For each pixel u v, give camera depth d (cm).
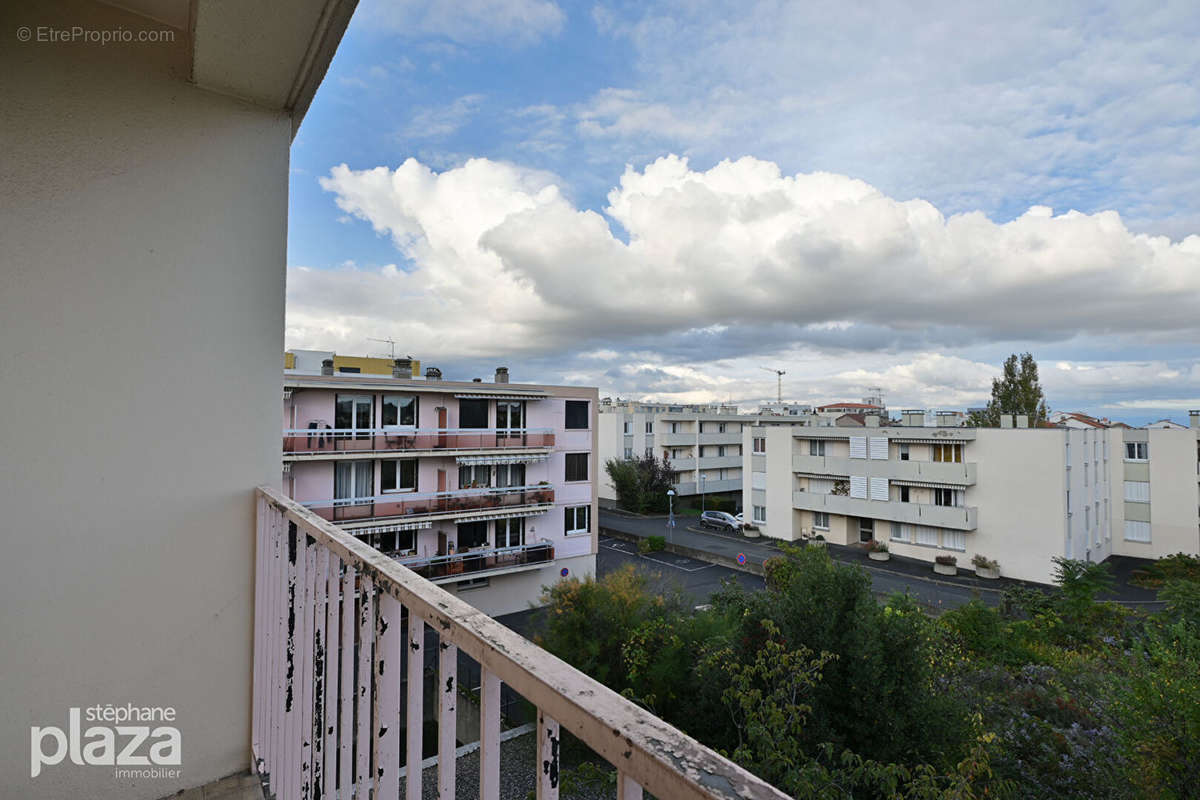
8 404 155
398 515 1510
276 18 143
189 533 175
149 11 174
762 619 734
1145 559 2467
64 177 162
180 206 177
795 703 625
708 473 3834
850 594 719
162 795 170
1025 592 1619
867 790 594
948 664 772
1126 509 2533
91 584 163
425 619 74
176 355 175
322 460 1430
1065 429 2027
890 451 2348
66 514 160
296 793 129
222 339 182
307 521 125
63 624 160
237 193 185
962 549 2184
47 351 159
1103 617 1458
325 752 108
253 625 183
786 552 1558
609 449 3619
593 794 431
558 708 52
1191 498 2384
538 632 1178
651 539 2520
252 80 175
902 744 638
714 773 39
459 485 1630
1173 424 2733
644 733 44
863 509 2386
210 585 178
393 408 1540
